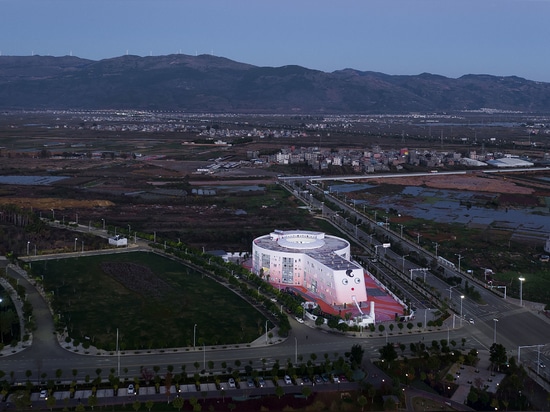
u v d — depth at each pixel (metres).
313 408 174.00
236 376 189.12
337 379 192.00
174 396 180.75
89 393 181.50
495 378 195.62
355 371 192.25
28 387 179.38
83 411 166.50
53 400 170.25
